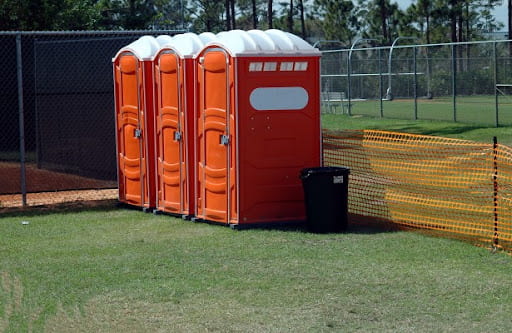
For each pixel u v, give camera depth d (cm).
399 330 895
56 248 1316
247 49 1414
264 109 1440
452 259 1192
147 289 1065
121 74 1684
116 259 1231
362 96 4666
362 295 1024
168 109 1570
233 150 1437
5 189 1902
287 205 1473
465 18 7519
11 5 2591
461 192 1641
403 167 2059
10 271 1172
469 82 4903
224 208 1467
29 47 2412
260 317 945
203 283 1090
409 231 1389
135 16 3584
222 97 1446
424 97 5025
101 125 2009
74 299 1027
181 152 1549
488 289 1038
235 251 1268
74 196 1869
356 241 1323
